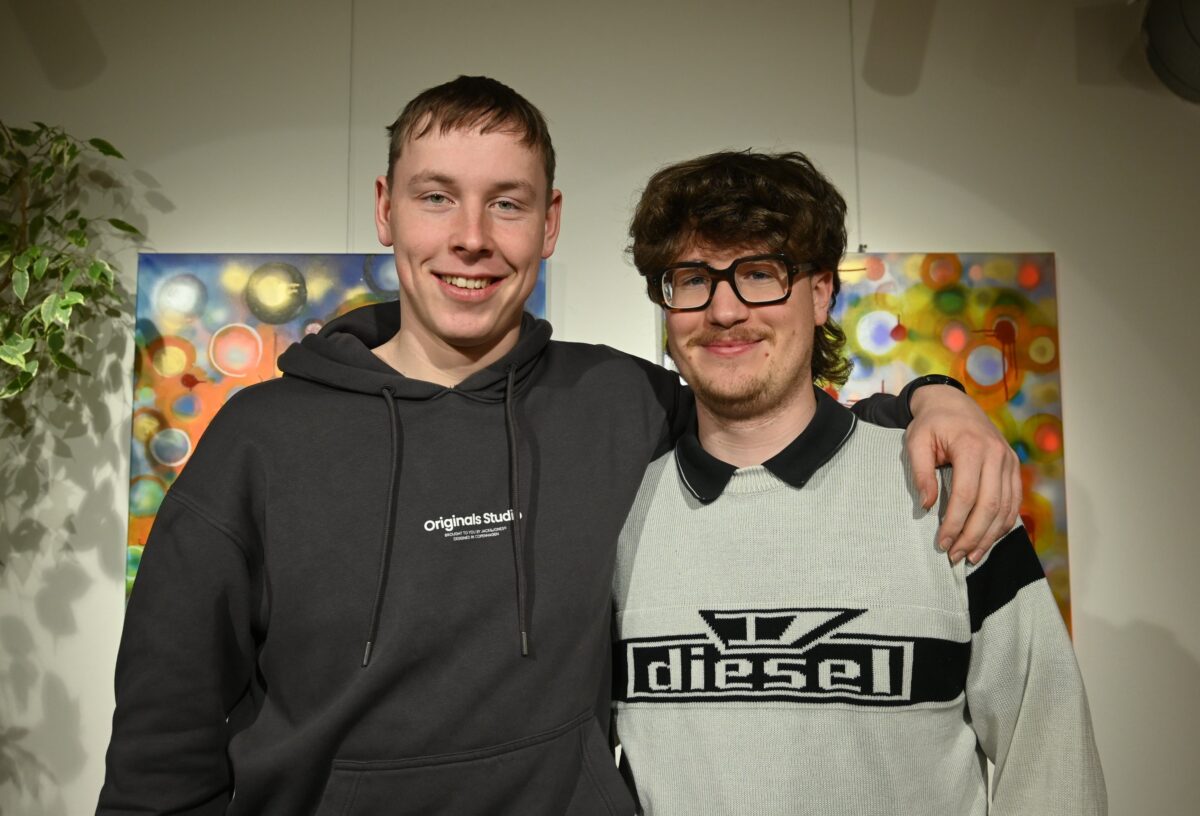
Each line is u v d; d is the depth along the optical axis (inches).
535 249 54.0
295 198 92.9
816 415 53.3
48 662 90.8
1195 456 92.9
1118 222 94.3
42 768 90.0
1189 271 94.2
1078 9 95.5
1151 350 93.6
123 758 48.0
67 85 93.6
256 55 93.8
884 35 94.9
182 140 93.4
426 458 52.1
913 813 47.5
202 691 49.0
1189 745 90.3
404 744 47.8
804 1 94.9
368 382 53.1
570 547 51.6
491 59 93.7
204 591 48.9
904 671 48.6
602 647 52.0
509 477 52.5
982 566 49.6
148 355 91.7
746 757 48.4
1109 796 90.0
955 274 92.9
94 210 93.0
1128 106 94.9
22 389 86.7
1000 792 48.6
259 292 92.0
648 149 93.4
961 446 49.1
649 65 94.0
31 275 91.3
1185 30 86.0
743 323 50.9
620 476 54.6
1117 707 90.7
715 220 51.1
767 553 51.0
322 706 48.6
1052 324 92.8
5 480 92.0
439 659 48.7
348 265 92.0
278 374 91.4
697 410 55.9
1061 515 91.2
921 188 94.0
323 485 50.6
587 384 58.5
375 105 93.4
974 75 94.9
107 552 91.6
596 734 51.0
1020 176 94.3
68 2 94.1
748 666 49.6
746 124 93.7
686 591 51.5
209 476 50.5
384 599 49.0
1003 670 49.0
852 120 94.1
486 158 51.5
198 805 49.4
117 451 92.2
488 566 50.1
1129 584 91.7
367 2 94.0
